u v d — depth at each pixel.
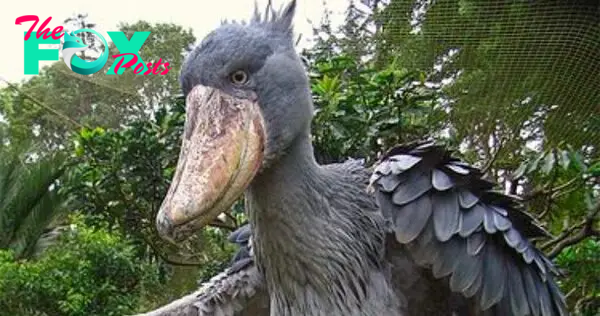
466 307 1.65
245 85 1.51
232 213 2.81
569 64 3.67
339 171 1.64
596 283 3.35
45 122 9.94
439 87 3.90
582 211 3.35
